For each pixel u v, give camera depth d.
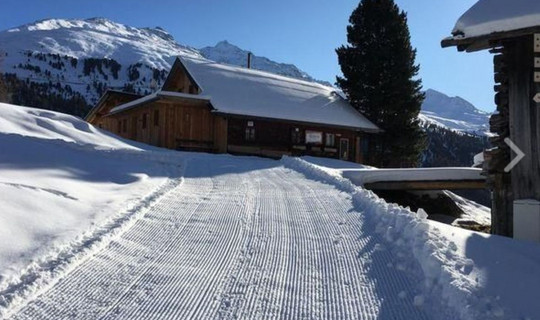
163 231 7.64
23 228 6.54
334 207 9.92
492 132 10.49
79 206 8.26
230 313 4.78
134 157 16.62
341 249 6.93
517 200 9.84
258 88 31.64
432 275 5.43
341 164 25.42
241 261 6.37
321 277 5.80
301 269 6.09
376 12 37.88
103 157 15.59
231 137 27.52
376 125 35.22
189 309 4.84
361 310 4.88
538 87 9.73
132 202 9.22
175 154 19.47
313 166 17.22
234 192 11.69
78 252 6.06
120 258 6.22
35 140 15.91
